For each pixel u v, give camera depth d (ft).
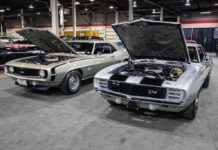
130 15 45.50
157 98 8.18
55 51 16.19
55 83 12.27
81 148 6.90
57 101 12.13
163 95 8.09
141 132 8.17
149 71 10.07
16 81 13.39
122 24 9.49
